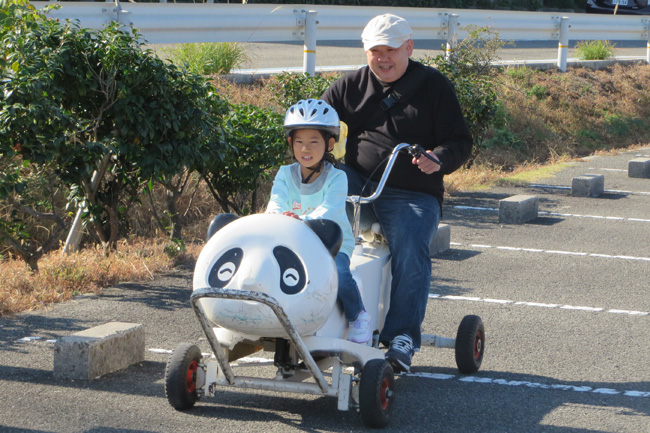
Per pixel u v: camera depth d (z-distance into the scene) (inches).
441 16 801.6
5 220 428.8
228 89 587.5
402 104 234.2
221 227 192.9
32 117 309.6
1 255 413.7
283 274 177.6
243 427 201.9
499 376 247.3
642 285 366.0
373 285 218.7
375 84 236.8
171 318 298.5
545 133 817.5
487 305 328.2
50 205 390.6
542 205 565.9
